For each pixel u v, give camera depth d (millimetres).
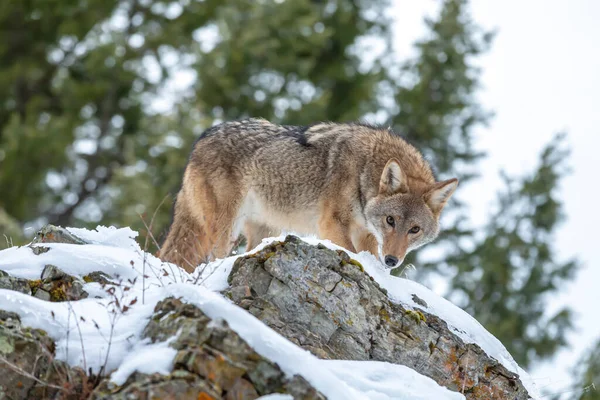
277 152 14070
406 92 38875
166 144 31297
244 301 9914
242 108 35250
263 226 14898
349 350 10109
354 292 10414
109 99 36938
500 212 34406
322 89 38812
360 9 41312
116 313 8672
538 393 11031
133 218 28609
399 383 8914
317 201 13727
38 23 36844
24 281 9703
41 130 34000
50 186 36594
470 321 11117
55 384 8266
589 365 20406
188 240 14742
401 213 12984
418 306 10852
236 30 35000
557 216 33625
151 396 7637
